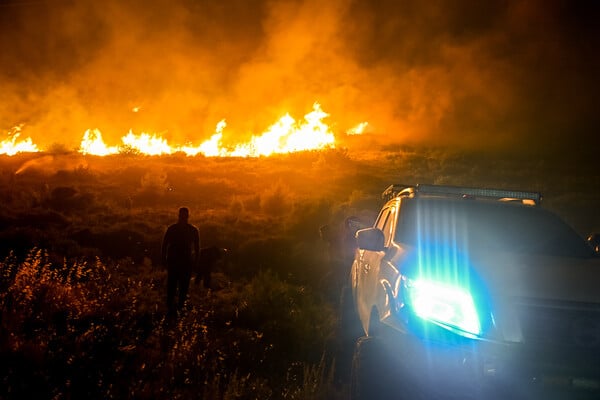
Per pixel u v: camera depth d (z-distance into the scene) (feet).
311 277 37.70
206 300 30.27
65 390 16.26
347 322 24.94
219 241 49.83
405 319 14.75
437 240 17.39
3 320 21.04
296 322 25.49
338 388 18.74
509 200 20.79
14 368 17.35
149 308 27.48
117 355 19.40
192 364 19.11
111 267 36.88
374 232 18.83
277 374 19.80
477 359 13.42
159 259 43.09
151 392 16.76
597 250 18.19
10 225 53.47
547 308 13.65
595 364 13.01
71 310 23.75
